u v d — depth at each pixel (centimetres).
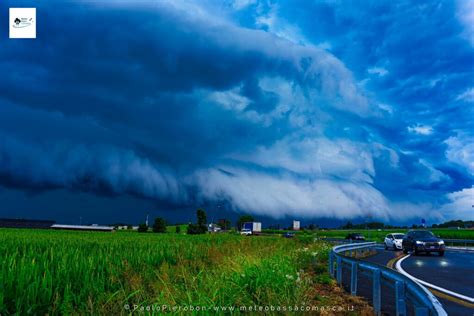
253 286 948
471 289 1312
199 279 1002
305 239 3869
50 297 773
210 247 1964
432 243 3042
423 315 578
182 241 2580
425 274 1728
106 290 905
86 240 2380
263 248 2191
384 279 891
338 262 1320
